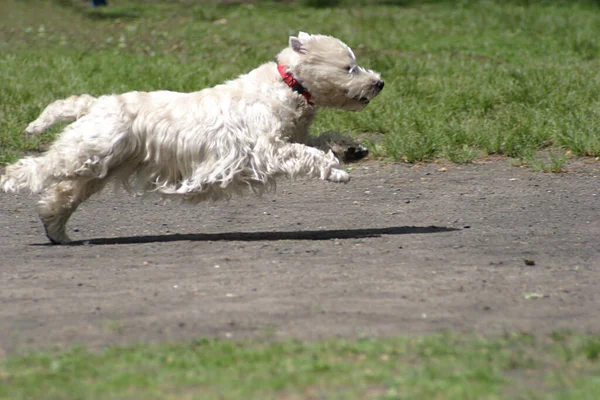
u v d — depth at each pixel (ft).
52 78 83.41
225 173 37.37
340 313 28.17
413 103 71.97
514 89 74.95
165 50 108.88
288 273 33.45
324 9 151.64
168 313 28.60
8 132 63.93
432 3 157.99
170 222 45.01
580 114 64.64
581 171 54.65
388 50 106.73
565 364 23.43
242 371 22.84
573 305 29.09
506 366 23.09
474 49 106.93
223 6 157.07
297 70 38.14
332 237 40.37
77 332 26.89
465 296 30.09
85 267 35.42
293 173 37.27
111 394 21.47
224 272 33.88
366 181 53.67
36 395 21.49
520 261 35.14
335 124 65.62
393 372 22.57
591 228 41.32
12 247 39.99
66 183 39.22
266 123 37.58
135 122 37.83
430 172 55.62
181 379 22.31
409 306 28.91
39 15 139.13
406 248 37.63
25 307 29.78
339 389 21.52
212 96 38.11
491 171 55.36
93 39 118.93
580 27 123.95
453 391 21.17
